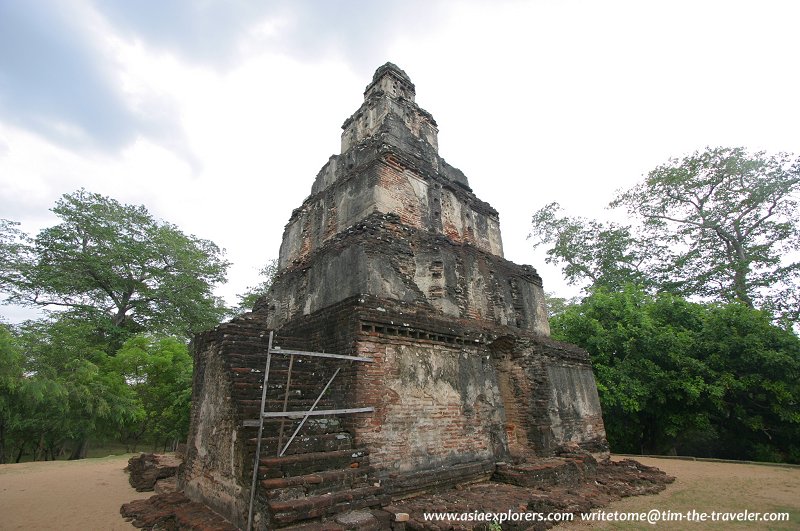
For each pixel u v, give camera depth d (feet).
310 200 48.75
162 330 96.94
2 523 25.31
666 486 34.30
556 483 30.48
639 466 40.57
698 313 61.98
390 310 28.73
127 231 96.17
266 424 22.03
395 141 45.14
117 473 43.16
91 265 87.45
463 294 38.99
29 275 84.58
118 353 75.15
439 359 30.25
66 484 37.24
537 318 47.06
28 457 75.72
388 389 26.37
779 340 51.72
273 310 44.01
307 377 28.12
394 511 21.07
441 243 39.27
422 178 43.80
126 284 93.61
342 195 42.93
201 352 32.71
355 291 31.63
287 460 20.15
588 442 41.52
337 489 21.09
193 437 30.25
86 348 71.41
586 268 95.55
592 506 26.17
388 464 24.64
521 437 37.19
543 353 40.01
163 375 75.00
